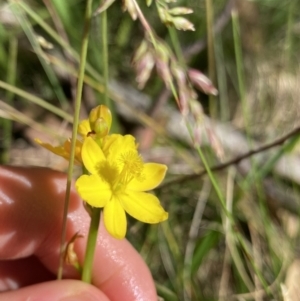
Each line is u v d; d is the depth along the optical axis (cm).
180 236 15
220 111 18
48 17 16
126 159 7
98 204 7
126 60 17
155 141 16
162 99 15
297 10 18
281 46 18
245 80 18
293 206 16
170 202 15
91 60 16
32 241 11
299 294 13
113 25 16
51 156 16
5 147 15
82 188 7
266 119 18
